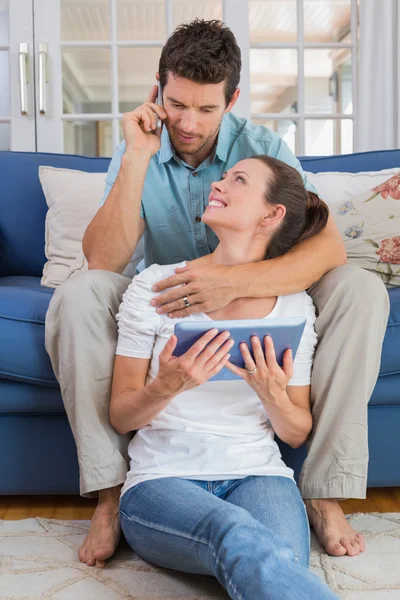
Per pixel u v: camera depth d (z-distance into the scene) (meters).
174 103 1.64
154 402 1.32
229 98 1.69
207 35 1.59
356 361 1.48
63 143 3.60
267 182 1.44
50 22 3.53
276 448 1.42
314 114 3.71
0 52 3.69
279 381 1.30
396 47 3.51
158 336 1.42
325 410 1.48
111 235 1.70
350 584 1.30
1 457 1.74
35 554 1.45
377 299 1.48
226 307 1.45
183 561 1.24
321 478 1.50
